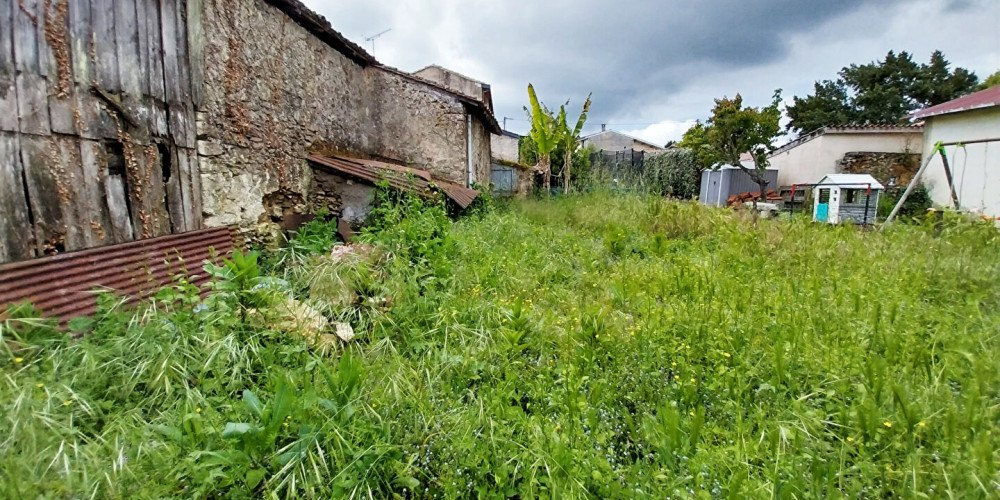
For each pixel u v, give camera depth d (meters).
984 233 4.86
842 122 27.08
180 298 2.69
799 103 29.28
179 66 3.63
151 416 1.97
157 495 1.44
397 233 4.25
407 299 3.17
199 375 2.13
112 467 1.51
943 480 1.55
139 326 2.38
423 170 8.84
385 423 1.87
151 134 3.36
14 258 2.43
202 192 3.92
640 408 2.13
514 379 2.33
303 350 2.47
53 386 1.83
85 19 2.85
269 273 4.18
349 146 7.49
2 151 2.39
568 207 8.59
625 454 1.84
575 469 1.60
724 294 3.48
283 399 1.70
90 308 2.62
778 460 1.61
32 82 2.54
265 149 4.95
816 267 4.32
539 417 1.98
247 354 2.40
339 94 7.07
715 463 1.64
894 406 1.92
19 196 2.47
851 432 1.82
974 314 2.98
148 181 3.34
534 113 12.17
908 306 3.11
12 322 2.12
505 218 6.99
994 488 1.45
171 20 3.54
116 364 2.11
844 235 5.51
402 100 8.95
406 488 1.69
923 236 5.11
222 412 1.99
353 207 6.06
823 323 2.88
